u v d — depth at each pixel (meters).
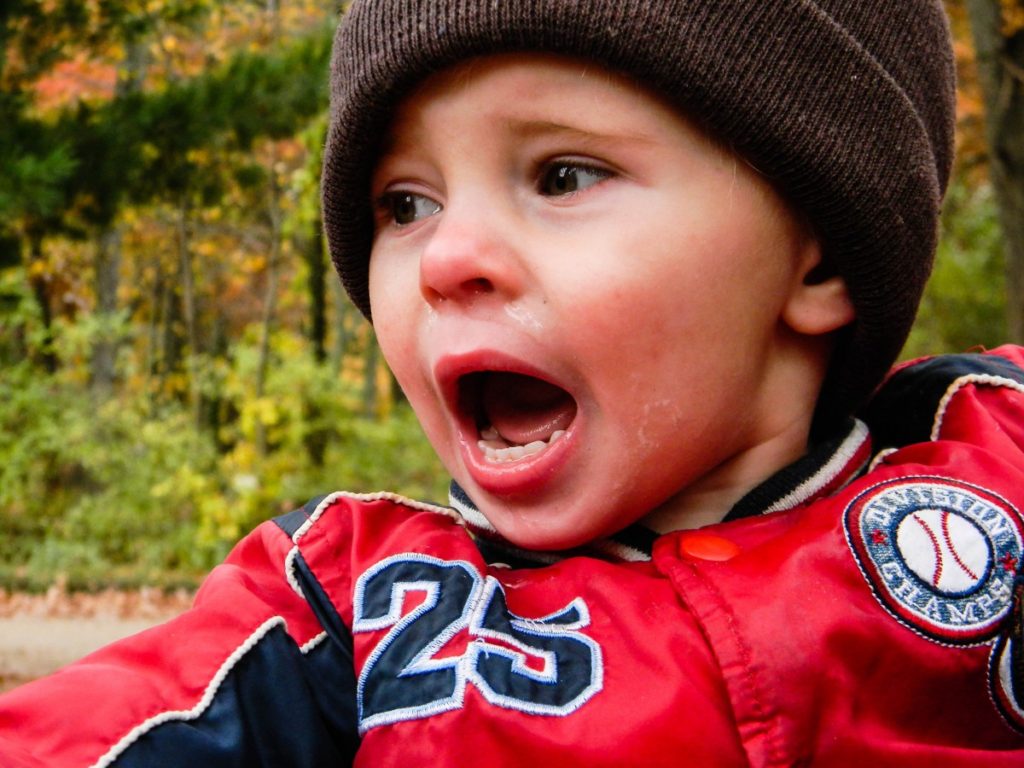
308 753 0.97
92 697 0.90
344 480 9.39
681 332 0.94
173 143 6.91
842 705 0.91
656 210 0.93
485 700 0.92
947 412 1.25
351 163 1.05
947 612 0.95
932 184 1.11
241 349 9.45
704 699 0.91
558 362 0.93
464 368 0.95
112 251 14.49
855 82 1.01
